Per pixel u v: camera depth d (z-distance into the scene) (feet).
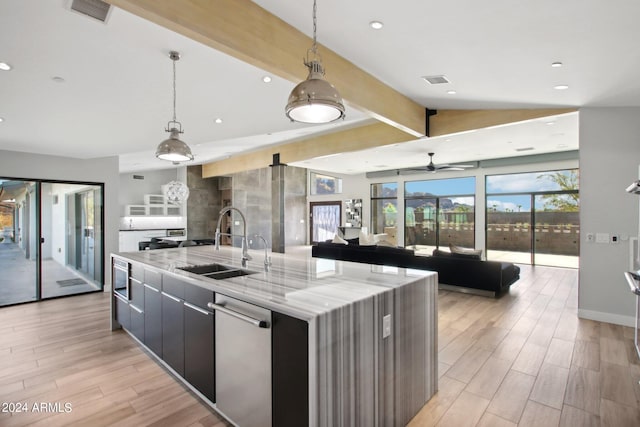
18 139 13.71
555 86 10.84
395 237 34.24
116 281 11.87
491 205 28.25
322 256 23.68
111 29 6.66
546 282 19.58
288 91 10.99
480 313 13.67
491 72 10.10
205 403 7.39
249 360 5.93
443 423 6.64
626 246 12.28
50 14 5.94
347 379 5.22
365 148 19.47
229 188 35.55
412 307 6.91
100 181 18.17
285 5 7.37
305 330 4.84
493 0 6.28
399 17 7.25
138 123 12.84
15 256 15.62
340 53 9.68
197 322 7.31
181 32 6.34
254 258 10.60
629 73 9.39
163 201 32.40
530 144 21.13
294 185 41.83
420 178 32.37
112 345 10.60
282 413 5.26
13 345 10.57
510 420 6.73
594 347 10.26
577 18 6.69
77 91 9.36
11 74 8.05
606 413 6.95
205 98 11.07
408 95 13.55
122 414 7.00
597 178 12.78
